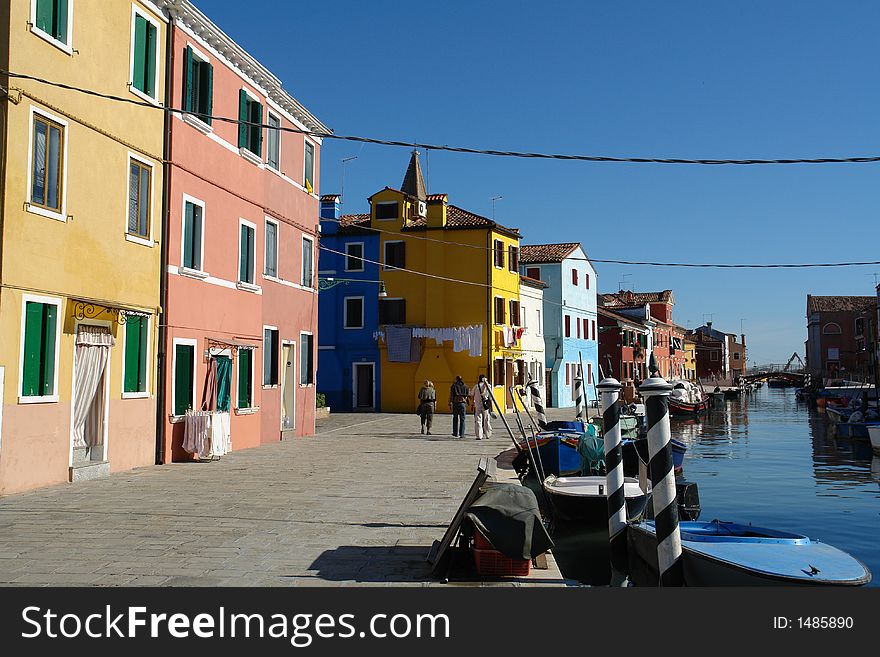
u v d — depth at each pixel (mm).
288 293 23141
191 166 17578
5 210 11898
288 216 23141
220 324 18891
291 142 23422
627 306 71188
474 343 37781
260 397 21047
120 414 15047
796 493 18594
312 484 13656
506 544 7598
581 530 12766
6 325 11891
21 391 12234
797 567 7867
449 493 12742
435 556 8047
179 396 17078
